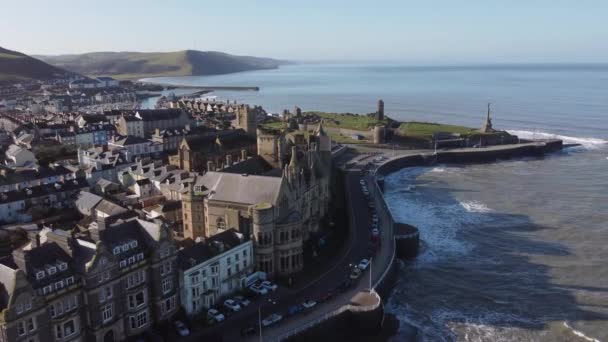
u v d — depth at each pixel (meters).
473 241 156.38
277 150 166.00
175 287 100.38
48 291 80.81
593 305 116.56
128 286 92.44
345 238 145.50
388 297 121.75
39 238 96.00
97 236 91.31
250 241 115.88
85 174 187.88
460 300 120.38
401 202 199.75
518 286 126.44
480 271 135.25
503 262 140.50
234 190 127.75
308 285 116.25
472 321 111.56
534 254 145.62
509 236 160.00
